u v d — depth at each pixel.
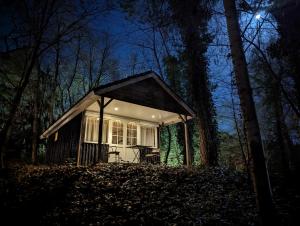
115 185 8.10
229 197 8.02
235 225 5.98
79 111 13.12
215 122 13.27
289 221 6.37
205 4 7.74
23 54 16.94
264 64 10.49
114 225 5.78
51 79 21.22
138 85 12.46
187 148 13.48
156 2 8.66
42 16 12.77
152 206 6.88
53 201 7.18
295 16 7.23
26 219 6.29
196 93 12.79
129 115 14.70
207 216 6.39
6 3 13.34
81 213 6.34
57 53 20.56
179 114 13.71
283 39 7.39
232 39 5.79
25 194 7.90
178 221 6.06
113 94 11.33
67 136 14.47
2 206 6.99
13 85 15.55
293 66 7.80
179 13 8.39
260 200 4.73
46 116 20.38
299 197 8.23
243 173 11.02
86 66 24.73
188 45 9.91
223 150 19.80
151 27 12.50
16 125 17.55
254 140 5.07
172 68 17.44
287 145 15.41
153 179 8.98
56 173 9.55
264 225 4.56
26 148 17.98
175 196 7.81
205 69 12.62
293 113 14.66
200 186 8.92
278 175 11.89
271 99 14.05
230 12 5.95
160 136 16.83
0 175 10.45
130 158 14.38
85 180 8.42
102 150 13.09
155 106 12.77
